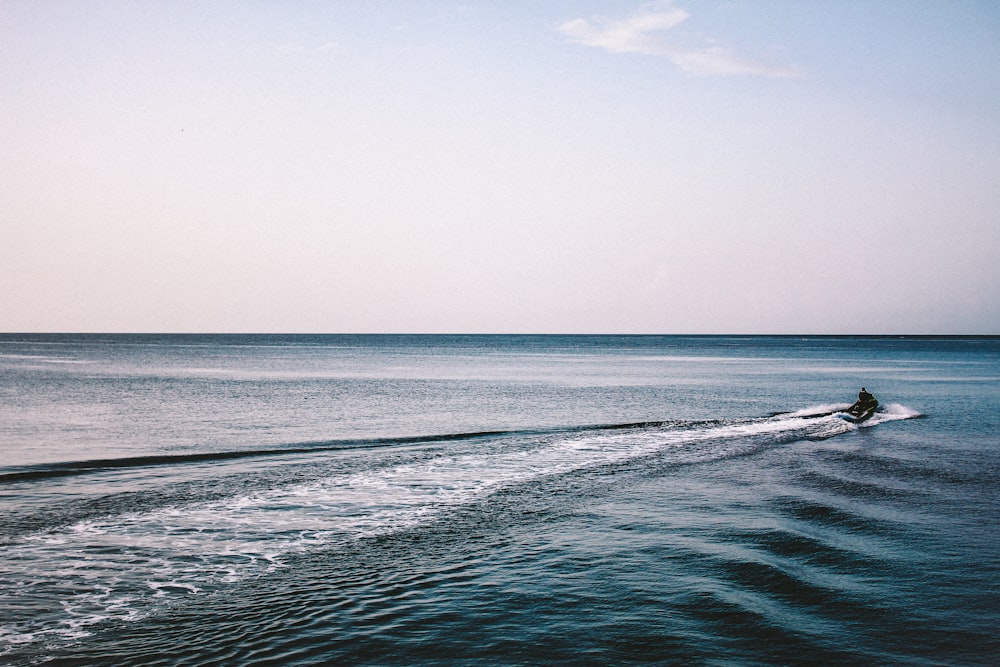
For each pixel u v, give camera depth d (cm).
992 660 832
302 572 1130
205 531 1355
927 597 1020
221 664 821
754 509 1538
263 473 1922
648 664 820
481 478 1878
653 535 1334
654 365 9350
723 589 1048
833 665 818
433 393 4666
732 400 4272
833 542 1284
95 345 18175
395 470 1980
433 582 1084
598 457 2211
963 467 2044
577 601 1005
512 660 831
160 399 4097
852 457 2222
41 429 2808
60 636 891
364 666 817
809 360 11312
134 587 1059
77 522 1407
